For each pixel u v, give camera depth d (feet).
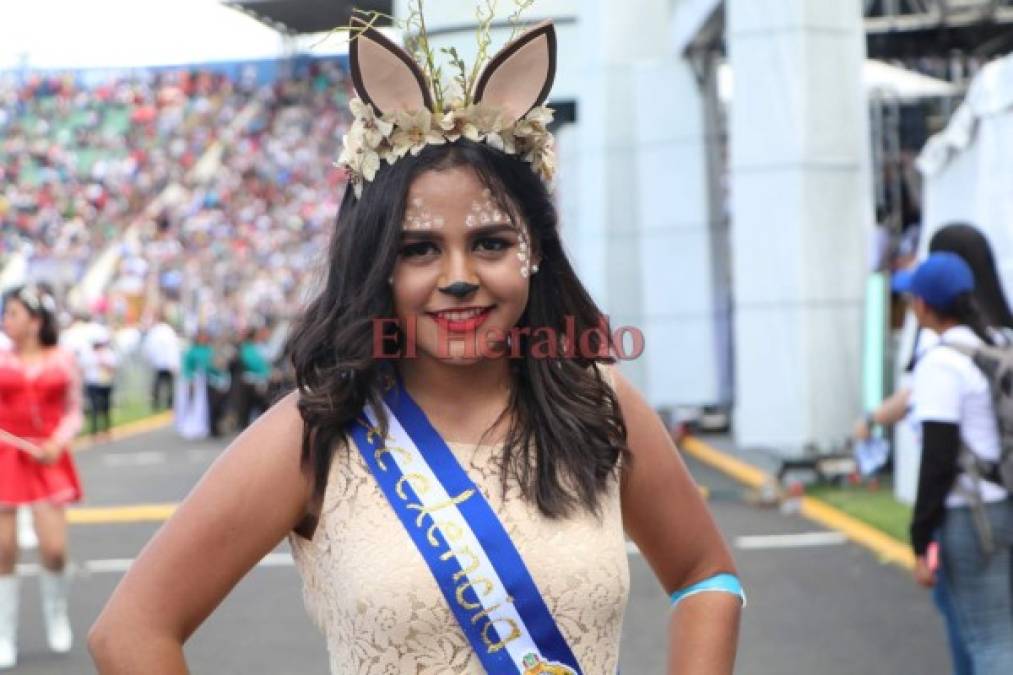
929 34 44.16
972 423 12.97
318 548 6.44
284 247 138.41
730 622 6.98
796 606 23.77
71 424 21.97
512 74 6.66
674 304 53.52
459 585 6.21
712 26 48.32
